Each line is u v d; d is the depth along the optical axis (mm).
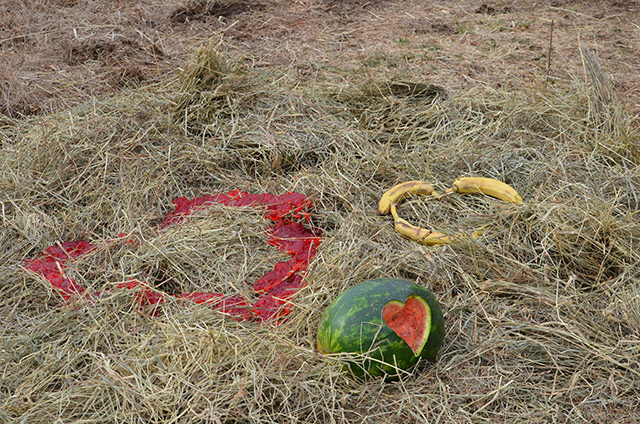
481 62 4988
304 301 3186
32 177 3773
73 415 2838
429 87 4438
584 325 3119
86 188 3754
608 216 3395
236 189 3795
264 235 3520
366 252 3379
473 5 6191
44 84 4605
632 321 3111
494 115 4219
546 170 3824
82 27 5469
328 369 2910
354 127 4152
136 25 5566
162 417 2811
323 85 4523
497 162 3900
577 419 2869
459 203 3688
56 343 3062
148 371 2918
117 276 3336
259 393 2844
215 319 3133
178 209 3695
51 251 3455
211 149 3961
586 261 3354
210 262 3395
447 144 4047
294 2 6156
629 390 2949
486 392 2941
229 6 5953
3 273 3340
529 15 5934
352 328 2904
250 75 4539
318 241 3496
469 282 3275
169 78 4668
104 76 4719
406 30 5645
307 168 3930
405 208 3680
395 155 3977
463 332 3115
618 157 3898
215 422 2789
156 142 3992
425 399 2904
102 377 2867
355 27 5723
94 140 3939
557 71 4805
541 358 3045
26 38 5316
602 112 4098
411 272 3322
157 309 3213
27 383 2936
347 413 2881
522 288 3238
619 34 5488
